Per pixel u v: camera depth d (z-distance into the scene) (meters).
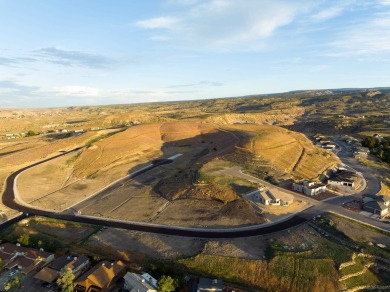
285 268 50.66
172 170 108.56
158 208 76.19
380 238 58.19
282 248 55.34
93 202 84.75
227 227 64.12
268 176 89.06
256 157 103.19
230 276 50.69
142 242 60.78
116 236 63.91
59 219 73.81
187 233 62.94
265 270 50.81
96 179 103.94
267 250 55.59
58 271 51.28
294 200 74.94
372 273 50.59
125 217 72.88
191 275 50.75
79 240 63.38
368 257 53.12
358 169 107.38
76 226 69.81
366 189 85.12
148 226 67.25
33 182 101.19
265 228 62.78
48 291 48.25
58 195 91.19
